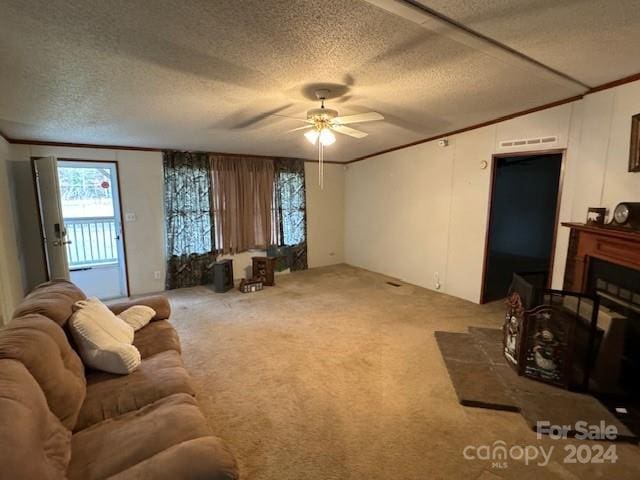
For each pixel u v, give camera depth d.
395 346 3.17
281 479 1.72
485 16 1.80
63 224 4.04
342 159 6.52
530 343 2.51
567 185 3.28
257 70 2.40
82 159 4.38
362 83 2.68
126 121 3.49
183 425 1.45
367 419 2.17
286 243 6.23
